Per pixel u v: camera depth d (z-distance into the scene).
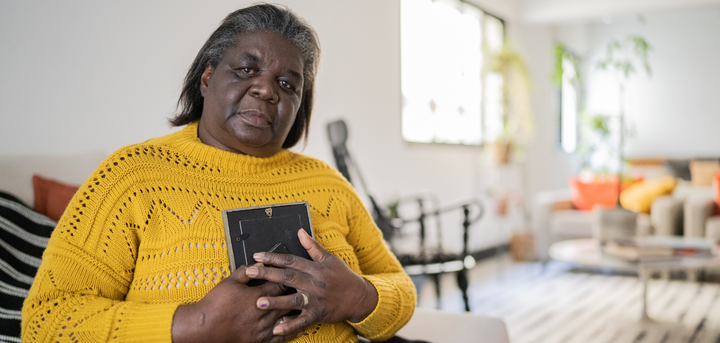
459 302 3.37
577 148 6.44
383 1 3.64
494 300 3.43
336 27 3.11
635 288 3.70
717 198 4.40
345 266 0.88
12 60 1.61
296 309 0.81
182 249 0.85
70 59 1.76
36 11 1.67
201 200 0.89
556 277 4.13
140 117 1.99
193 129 1.01
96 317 0.76
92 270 0.81
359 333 1.06
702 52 7.09
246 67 0.92
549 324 2.89
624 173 5.27
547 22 5.76
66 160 1.50
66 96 1.75
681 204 4.39
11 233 1.20
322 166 1.12
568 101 7.28
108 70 1.88
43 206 1.34
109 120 1.88
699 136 7.14
